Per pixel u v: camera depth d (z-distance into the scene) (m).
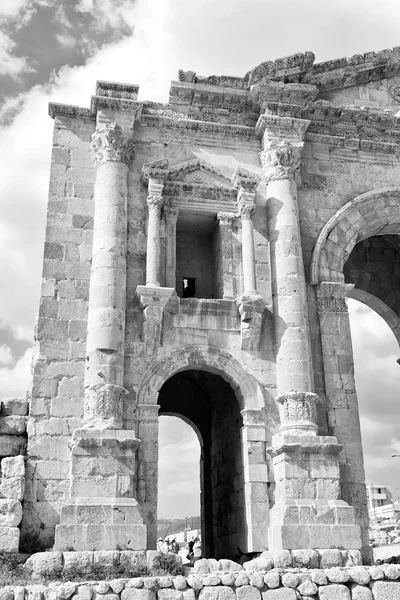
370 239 32.91
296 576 15.45
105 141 22.86
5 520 17.94
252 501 20.31
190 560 33.50
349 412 22.36
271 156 24.25
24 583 15.61
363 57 26.72
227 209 23.84
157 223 22.38
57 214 22.36
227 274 23.09
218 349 21.92
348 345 23.22
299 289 22.66
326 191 25.23
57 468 19.47
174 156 24.12
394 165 26.30
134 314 21.66
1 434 19.89
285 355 21.81
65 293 21.50
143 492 19.67
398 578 16.03
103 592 14.26
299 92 24.89
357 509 21.22
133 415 20.48
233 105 25.23
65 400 20.25
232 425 23.97
